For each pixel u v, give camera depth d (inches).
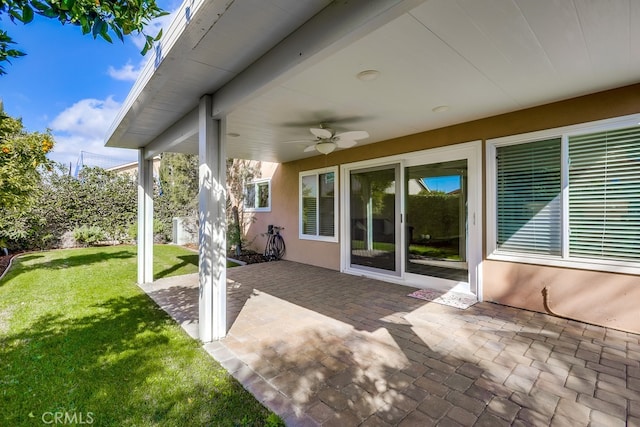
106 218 391.5
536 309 146.4
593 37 83.4
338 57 93.2
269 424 71.4
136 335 120.6
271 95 124.9
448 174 181.3
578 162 134.9
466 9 70.5
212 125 118.4
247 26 75.0
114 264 262.8
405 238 203.0
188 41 80.8
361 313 146.9
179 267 262.7
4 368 95.4
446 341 115.5
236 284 203.8
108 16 62.3
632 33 81.0
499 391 84.2
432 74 106.0
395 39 83.1
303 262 283.0
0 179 166.2
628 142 123.4
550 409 76.7
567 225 137.6
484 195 162.4
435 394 83.0
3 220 242.8
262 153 253.4
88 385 86.7
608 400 80.2
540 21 75.6
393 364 99.0
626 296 123.4
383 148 211.6
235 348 110.7
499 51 90.6
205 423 71.9
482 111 149.4
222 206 121.8
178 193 438.3
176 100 123.3
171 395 82.5
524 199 151.2
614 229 127.0
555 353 105.5
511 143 152.7
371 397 81.8
